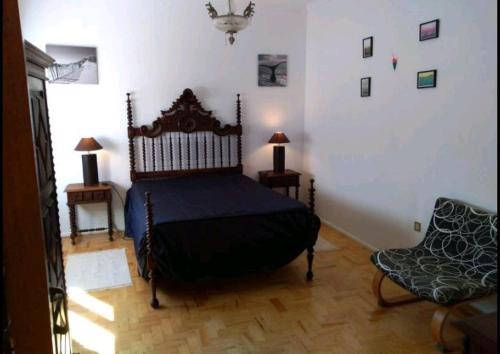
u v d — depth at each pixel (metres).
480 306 2.79
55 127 4.27
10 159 1.21
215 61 4.73
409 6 3.30
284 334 2.56
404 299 2.96
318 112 4.89
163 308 2.90
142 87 4.51
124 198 4.62
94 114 4.38
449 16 2.93
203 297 3.06
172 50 4.55
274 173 4.95
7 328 1.07
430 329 2.60
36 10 4.04
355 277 3.40
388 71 3.61
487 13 2.63
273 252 3.19
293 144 5.25
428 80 3.15
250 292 3.14
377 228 3.92
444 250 2.81
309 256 3.32
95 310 2.87
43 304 1.31
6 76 1.17
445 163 3.05
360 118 4.07
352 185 4.29
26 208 1.24
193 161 4.83
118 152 4.54
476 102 2.76
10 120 1.19
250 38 4.82
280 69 5.02
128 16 4.34
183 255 2.93
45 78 1.95
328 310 2.85
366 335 2.54
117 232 4.61
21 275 1.27
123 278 3.39
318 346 2.43
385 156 3.73
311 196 3.28
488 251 2.54
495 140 2.64
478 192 2.79
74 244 4.21
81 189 4.12
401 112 3.49
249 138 5.04
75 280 3.35
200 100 4.75
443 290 2.28
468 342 1.32
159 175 4.64
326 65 4.64
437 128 3.11
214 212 3.13
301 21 5.00
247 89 4.92
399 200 3.59
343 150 4.41
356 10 4.02
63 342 1.81
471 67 2.78
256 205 3.36
